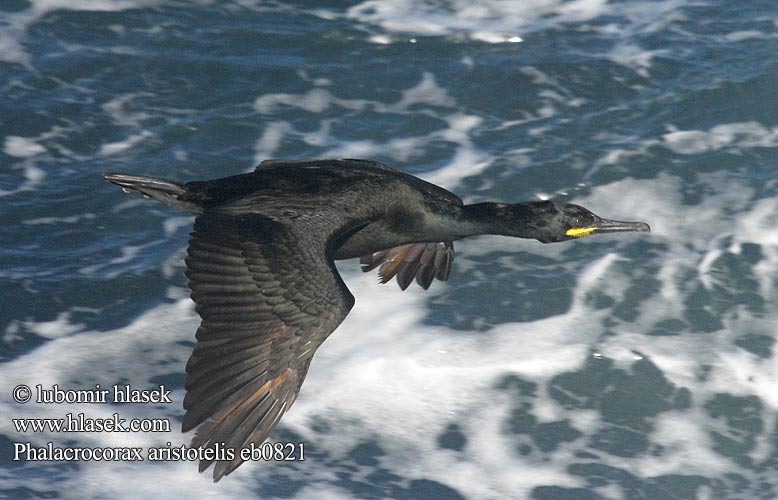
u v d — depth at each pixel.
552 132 18.47
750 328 15.02
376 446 13.30
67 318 15.11
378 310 14.98
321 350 14.31
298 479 12.84
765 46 20.16
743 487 13.19
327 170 9.79
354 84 19.45
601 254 16.06
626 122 18.66
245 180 9.56
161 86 19.33
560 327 14.95
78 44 20.09
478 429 13.57
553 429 13.67
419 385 13.96
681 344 14.78
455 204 10.59
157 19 20.70
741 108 18.89
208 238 8.33
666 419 13.88
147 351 14.63
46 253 16.20
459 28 20.67
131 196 17.20
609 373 14.34
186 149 18.14
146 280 15.74
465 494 12.83
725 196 17.12
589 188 17.33
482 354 14.45
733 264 15.93
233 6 21.11
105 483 12.61
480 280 15.60
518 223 10.83
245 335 8.02
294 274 8.22
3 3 20.81
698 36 20.47
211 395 7.84
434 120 18.75
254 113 18.84
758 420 13.90
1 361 14.39
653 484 13.16
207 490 12.62
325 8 21.17
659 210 16.95
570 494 12.94
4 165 17.69
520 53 20.08
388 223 10.09
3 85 19.19
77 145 18.14
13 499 12.30
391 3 21.31
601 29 20.69
